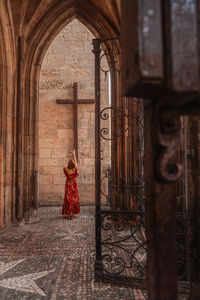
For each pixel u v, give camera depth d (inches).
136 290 109.0
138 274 123.1
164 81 26.5
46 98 396.2
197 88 25.9
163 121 31.6
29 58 277.7
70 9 282.5
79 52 403.5
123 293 106.0
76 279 120.0
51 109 394.9
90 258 148.9
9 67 250.8
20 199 258.7
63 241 186.2
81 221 263.0
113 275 115.8
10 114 253.3
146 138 37.2
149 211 36.7
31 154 276.5
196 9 26.6
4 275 125.0
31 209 269.1
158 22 26.5
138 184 215.5
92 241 185.8
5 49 244.4
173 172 32.1
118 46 269.9
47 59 402.0
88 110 394.0
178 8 26.3
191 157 92.4
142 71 25.7
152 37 26.3
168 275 31.9
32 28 276.4
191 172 92.0
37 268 133.9
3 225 229.3
